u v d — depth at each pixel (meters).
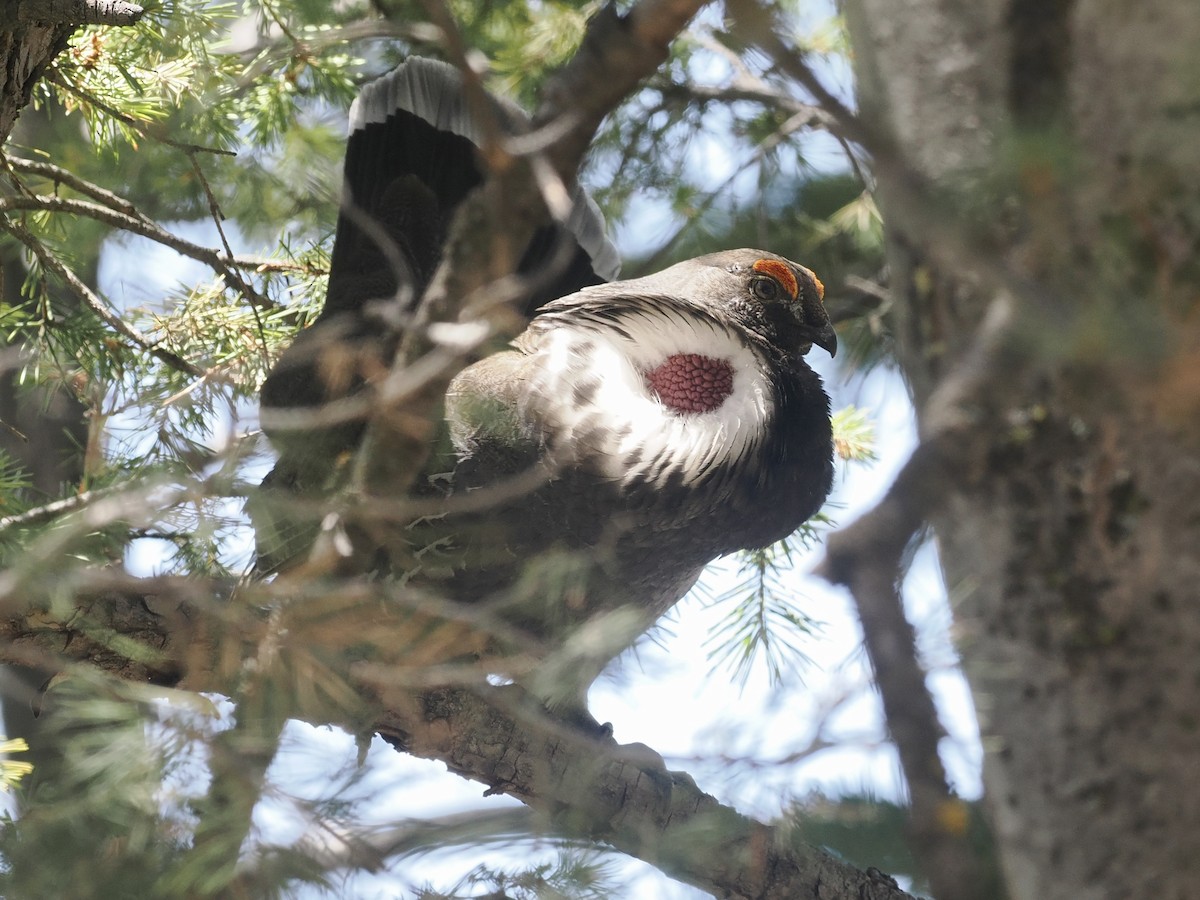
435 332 4.14
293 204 7.76
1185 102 2.92
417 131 7.32
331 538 4.78
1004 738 3.61
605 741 5.93
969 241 2.59
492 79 7.55
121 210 6.39
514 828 3.78
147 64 6.56
